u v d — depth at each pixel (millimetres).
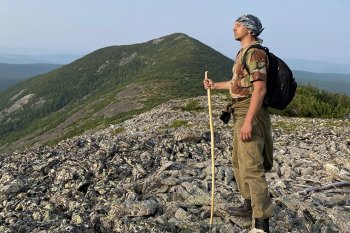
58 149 12312
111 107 139625
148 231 5855
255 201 5359
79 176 8891
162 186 7781
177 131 13297
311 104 24953
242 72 5363
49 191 8477
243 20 5387
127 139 11828
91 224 6289
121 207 6594
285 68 5238
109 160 9938
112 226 6148
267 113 5488
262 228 5406
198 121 22531
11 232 6031
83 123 136750
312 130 17078
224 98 31938
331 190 7871
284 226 6156
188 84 169875
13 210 7613
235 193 7387
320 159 10414
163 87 158250
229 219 6238
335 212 6461
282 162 10156
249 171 5387
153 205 6629
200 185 7652
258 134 5383
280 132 16578
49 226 6367
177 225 5988
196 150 11078
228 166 9344
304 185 8211
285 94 5191
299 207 6664
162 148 10938
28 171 9781
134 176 8898
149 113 30969
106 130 26297
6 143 197500
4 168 10312
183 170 8648
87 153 10594
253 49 5184
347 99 28500
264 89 5090
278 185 8133
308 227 6133
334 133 15727
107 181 8742
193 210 6613
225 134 13648
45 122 199750
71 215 7016
